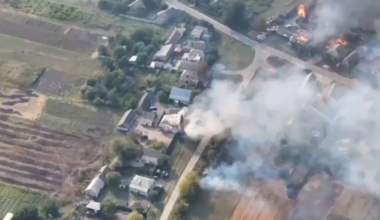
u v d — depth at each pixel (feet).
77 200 485.97
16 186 496.23
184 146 541.34
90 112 576.61
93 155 529.45
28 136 546.67
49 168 514.68
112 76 604.90
